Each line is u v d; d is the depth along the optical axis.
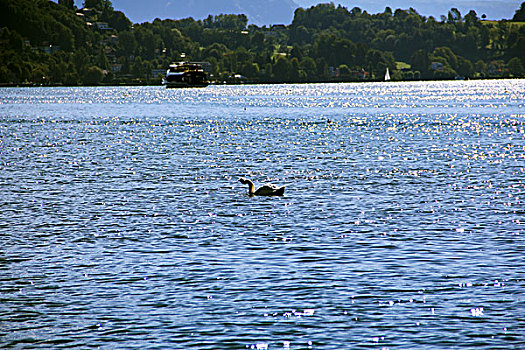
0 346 47.47
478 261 64.56
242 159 142.88
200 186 108.69
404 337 48.03
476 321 50.47
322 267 63.12
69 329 50.06
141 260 66.06
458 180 112.00
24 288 58.38
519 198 95.56
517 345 46.62
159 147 168.62
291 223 81.06
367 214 85.88
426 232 76.06
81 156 150.62
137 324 50.69
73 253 68.81
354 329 49.38
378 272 61.50
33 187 108.75
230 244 71.50
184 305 54.06
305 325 50.12
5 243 72.81
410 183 109.44
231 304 54.22
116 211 89.31
